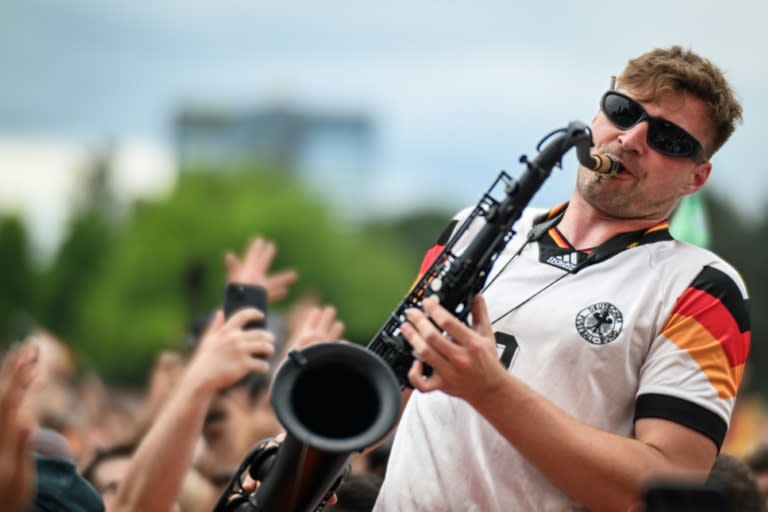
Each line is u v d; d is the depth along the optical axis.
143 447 5.15
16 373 3.91
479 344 4.23
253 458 4.70
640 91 4.82
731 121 4.91
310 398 4.23
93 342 77.06
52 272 86.62
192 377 5.19
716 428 4.59
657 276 4.77
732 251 41.31
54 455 6.07
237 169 81.25
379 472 7.02
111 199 108.00
